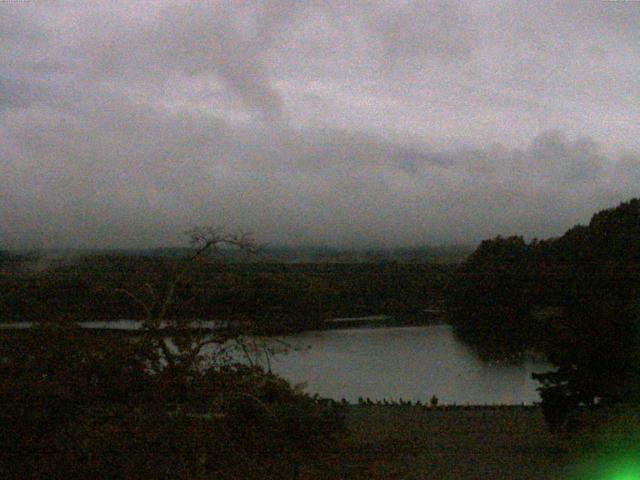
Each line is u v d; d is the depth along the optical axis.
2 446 17.86
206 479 17.83
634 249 66.75
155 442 17.91
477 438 31.72
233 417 19.08
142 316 24.69
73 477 17.64
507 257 85.88
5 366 19.33
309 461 18.80
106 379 19.86
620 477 26.06
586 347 34.34
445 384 65.69
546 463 27.02
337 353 79.69
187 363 20.52
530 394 61.12
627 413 28.44
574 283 57.34
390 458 19.98
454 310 95.06
